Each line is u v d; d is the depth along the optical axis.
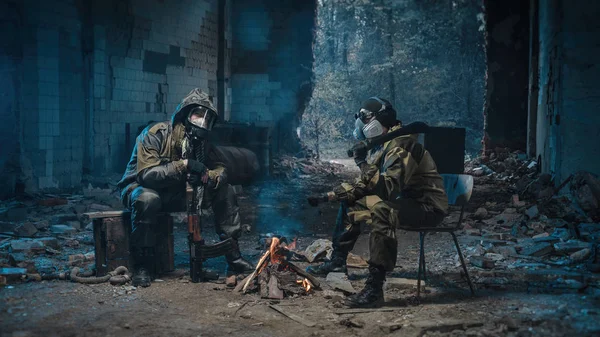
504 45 15.15
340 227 5.05
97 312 3.91
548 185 8.83
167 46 13.84
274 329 3.65
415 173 4.35
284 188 12.22
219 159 5.14
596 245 5.72
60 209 8.38
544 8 11.54
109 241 4.77
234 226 5.08
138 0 12.42
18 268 4.90
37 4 9.62
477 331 3.44
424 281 4.52
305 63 17.45
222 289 4.59
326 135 27.09
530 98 13.99
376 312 3.93
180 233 7.25
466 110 28.95
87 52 10.93
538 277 4.80
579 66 8.13
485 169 13.95
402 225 4.22
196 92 4.95
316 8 17.52
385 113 4.34
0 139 9.38
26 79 9.53
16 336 3.39
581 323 3.46
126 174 5.00
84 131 10.99
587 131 8.14
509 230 7.16
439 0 30.05
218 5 16.75
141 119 12.80
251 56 17.45
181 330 3.58
